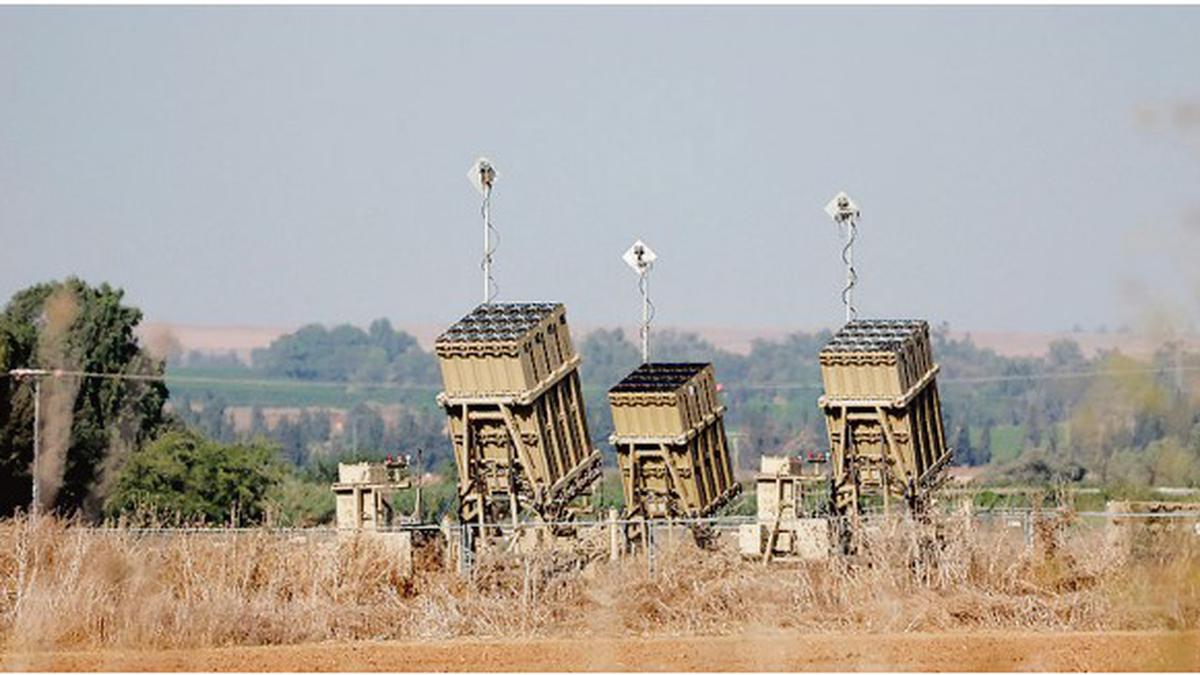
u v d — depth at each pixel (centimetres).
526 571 15850
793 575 15950
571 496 17738
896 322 18675
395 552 16650
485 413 17175
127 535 16312
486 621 15100
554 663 12938
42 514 19150
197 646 14062
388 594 15788
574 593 15900
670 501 18162
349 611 15150
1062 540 15912
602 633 14762
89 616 14350
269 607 14950
